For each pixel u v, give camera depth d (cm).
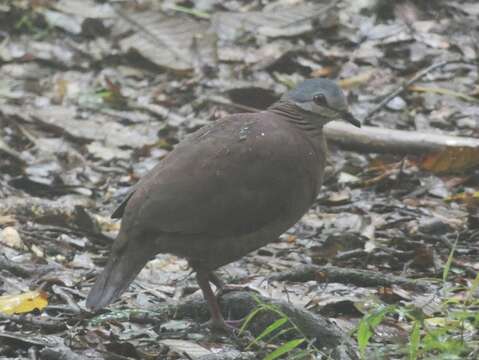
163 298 967
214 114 1491
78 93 1552
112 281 848
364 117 1437
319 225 1179
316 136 938
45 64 1634
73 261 1064
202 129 913
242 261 1086
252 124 905
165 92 1555
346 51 1636
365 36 1659
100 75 1606
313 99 930
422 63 1596
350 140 1371
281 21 1675
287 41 1653
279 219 900
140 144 1423
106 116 1496
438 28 1673
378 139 1360
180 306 917
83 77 1603
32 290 963
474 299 943
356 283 995
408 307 815
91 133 1440
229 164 872
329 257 1088
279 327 855
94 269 1020
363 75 1565
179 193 857
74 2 1747
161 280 1030
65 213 1156
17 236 1078
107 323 890
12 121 1459
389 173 1307
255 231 889
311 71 1592
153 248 865
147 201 857
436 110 1475
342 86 1542
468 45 1641
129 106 1520
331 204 1253
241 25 1672
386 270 1069
